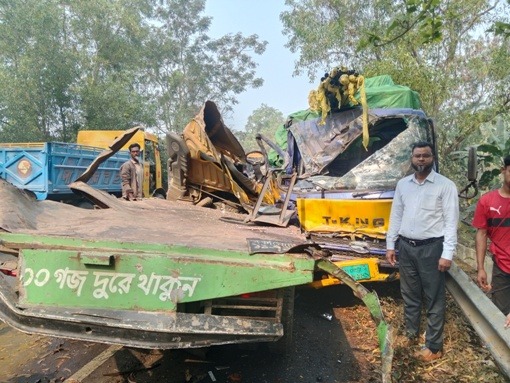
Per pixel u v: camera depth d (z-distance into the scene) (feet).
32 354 12.29
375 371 11.86
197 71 104.17
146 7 86.28
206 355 12.53
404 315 13.96
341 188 15.34
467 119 33.55
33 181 27.61
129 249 8.61
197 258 8.45
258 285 8.34
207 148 16.93
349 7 45.57
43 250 8.68
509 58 32.24
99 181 34.88
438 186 12.44
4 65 55.98
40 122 58.34
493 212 12.75
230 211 17.58
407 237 12.88
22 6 55.42
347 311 16.53
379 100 23.07
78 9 65.57
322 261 8.61
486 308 12.09
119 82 66.85
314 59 46.60
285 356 12.64
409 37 33.88
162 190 40.73
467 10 33.68
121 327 8.01
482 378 11.10
